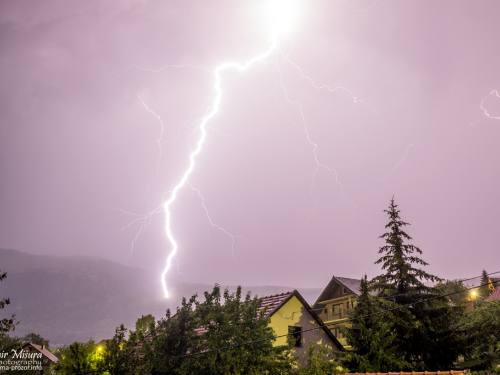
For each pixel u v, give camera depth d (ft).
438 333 64.59
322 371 53.47
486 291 125.59
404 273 70.74
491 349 67.26
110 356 56.75
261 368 55.16
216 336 56.49
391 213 75.46
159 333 60.59
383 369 59.00
